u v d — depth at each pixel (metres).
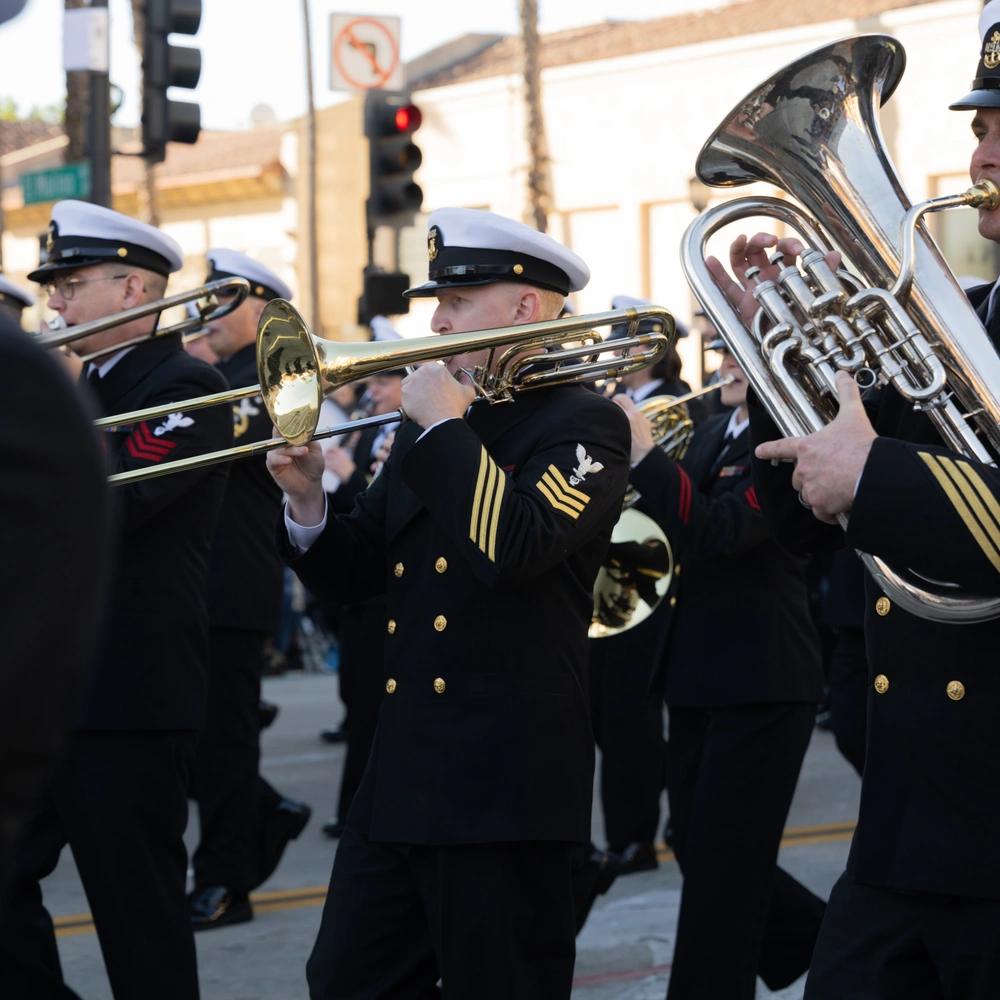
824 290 2.24
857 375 2.25
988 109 2.19
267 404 2.62
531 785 2.50
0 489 0.89
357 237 17.20
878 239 2.20
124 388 3.56
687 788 3.97
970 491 2.01
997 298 2.30
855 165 2.23
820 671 3.86
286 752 8.15
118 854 3.30
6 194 25.64
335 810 6.65
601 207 18.64
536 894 2.53
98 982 4.34
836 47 2.18
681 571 3.91
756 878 3.63
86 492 0.94
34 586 0.91
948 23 15.41
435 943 2.53
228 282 3.63
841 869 5.45
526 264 2.76
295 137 20.89
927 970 2.18
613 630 4.09
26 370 0.92
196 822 6.55
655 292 18.23
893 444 2.08
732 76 17.30
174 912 3.36
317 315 18.19
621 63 18.23
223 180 22.02
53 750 0.94
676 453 4.48
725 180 2.45
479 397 2.74
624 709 5.43
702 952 3.61
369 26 11.69
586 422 2.64
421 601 2.62
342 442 7.49
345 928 2.60
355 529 2.87
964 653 2.14
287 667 11.57
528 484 2.54
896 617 2.22
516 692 2.53
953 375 2.14
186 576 3.50
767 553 3.82
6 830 0.92
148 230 3.71
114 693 3.32
